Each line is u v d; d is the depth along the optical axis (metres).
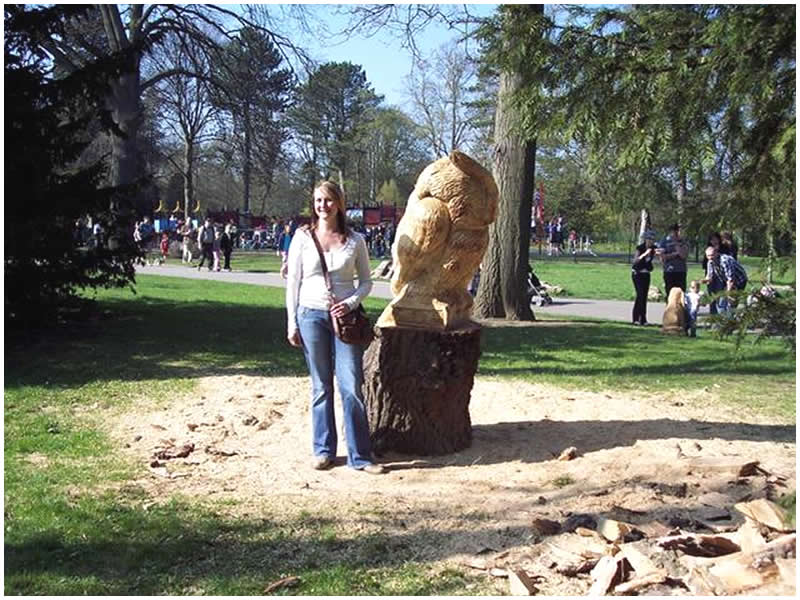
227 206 74.88
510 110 6.16
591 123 5.58
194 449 6.15
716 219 5.41
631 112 5.52
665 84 5.40
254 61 29.55
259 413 7.29
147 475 5.51
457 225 5.95
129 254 13.04
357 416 5.67
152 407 7.54
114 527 4.50
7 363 9.65
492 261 15.91
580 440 6.39
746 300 4.85
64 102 11.95
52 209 11.49
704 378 9.70
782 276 4.93
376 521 4.64
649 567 3.80
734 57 5.11
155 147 54.31
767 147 5.15
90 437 6.45
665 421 7.04
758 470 5.33
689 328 14.38
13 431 6.56
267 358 10.45
